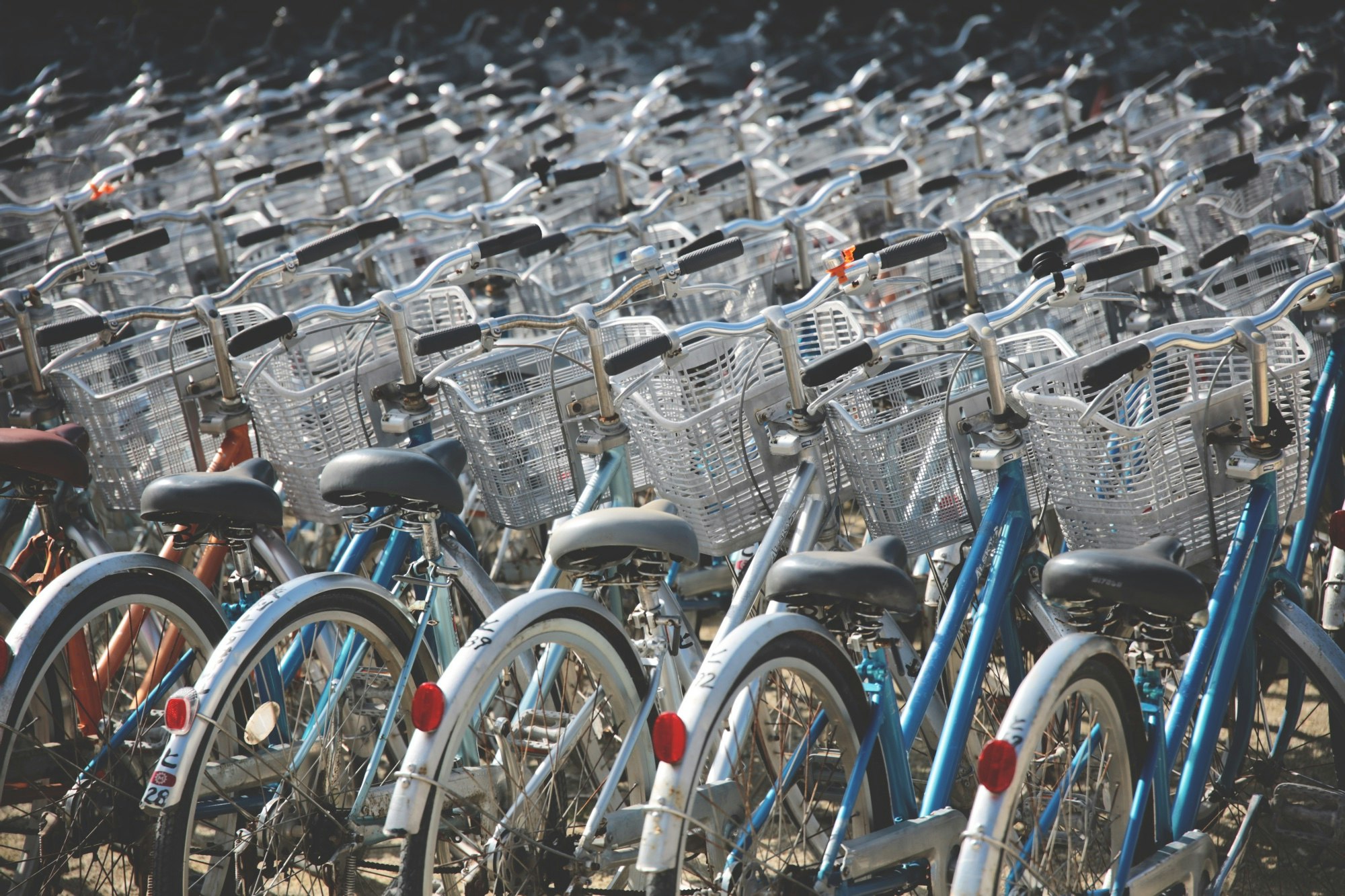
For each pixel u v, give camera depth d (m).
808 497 10.13
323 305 10.82
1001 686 9.90
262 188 19.88
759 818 8.52
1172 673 9.62
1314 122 20.73
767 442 10.45
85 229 18.83
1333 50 25.34
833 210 20.50
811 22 38.22
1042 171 23.09
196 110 32.31
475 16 39.59
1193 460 9.79
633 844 8.54
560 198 22.95
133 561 9.23
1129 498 9.59
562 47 37.88
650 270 10.87
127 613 10.54
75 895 10.42
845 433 10.08
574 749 9.23
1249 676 9.80
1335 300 11.23
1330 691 9.40
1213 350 10.12
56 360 12.66
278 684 9.79
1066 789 8.47
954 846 8.55
